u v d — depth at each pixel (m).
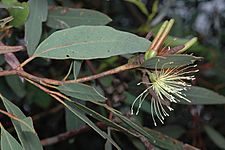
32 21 0.53
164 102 0.50
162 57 0.47
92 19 0.61
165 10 0.84
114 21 1.06
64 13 0.61
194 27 1.06
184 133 0.88
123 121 0.51
